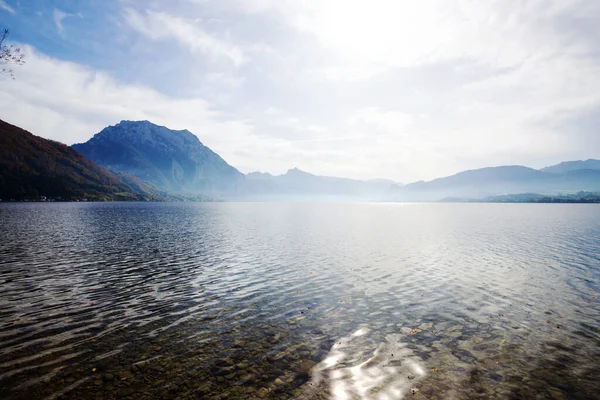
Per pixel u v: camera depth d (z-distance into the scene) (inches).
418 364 521.0
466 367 512.7
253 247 1809.8
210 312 766.5
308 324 693.9
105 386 455.8
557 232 2684.5
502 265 1332.4
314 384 463.2
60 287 951.0
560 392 446.0
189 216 4869.6
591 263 1363.2
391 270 1233.4
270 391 446.0
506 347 582.9
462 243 2033.7
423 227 3316.9
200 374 490.0
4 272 1117.7
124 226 2918.3
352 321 712.4
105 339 609.3
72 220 3430.1
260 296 897.5
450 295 910.4
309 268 1262.3
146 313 753.0
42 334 625.9
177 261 1374.3
